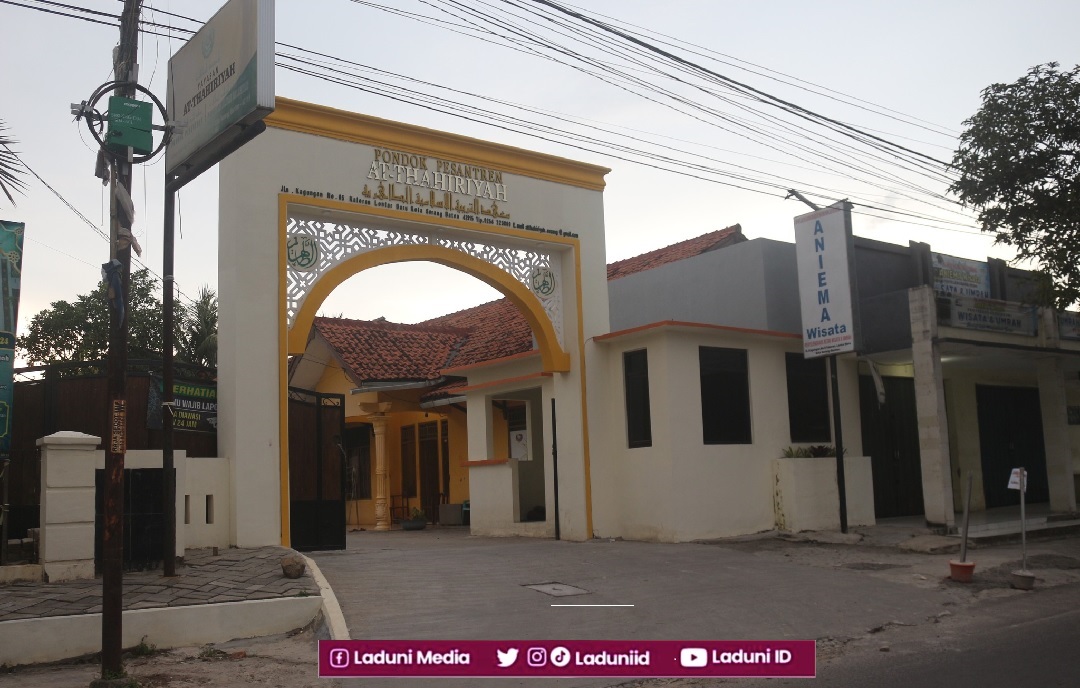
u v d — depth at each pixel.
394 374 21.81
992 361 19.03
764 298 18.19
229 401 12.77
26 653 8.09
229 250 13.06
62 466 10.09
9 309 11.60
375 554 13.88
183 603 8.96
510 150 15.86
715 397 16.47
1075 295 14.95
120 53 8.46
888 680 7.41
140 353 24.17
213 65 10.32
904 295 17.09
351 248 14.16
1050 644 8.52
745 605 10.39
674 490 15.52
